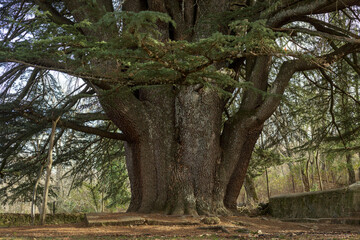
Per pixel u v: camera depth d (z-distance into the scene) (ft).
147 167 41.19
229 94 30.12
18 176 53.93
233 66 45.50
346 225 35.17
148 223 34.01
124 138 43.16
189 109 41.83
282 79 41.11
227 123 43.86
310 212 40.96
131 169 42.78
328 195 39.01
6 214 45.44
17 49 27.53
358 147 57.16
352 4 35.50
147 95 43.42
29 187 54.49
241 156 43.57
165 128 42.19
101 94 33.60
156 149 41.57
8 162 51.34
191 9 44.75
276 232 30.32
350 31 39.75
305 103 55.06
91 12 34.12
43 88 47.96
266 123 59.52
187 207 38.63
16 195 54.70
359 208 35.58
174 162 41.11
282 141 59.88
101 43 24.82
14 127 42.04
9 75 42.11
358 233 26.50
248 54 25.31
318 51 36.94
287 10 37.60
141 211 39.96
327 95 53.06
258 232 29.40
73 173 59.26
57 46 26.13
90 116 43.88
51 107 40.98
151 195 40.75
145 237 26.81
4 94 43.47
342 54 37.24
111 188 67.15
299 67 40.81
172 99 43.47
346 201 36.88
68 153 55.36
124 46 23.89
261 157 64.90
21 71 44.73
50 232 29.96
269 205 47.57
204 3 43.91
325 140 54.90
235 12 38.34
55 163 54.60
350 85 51.44
